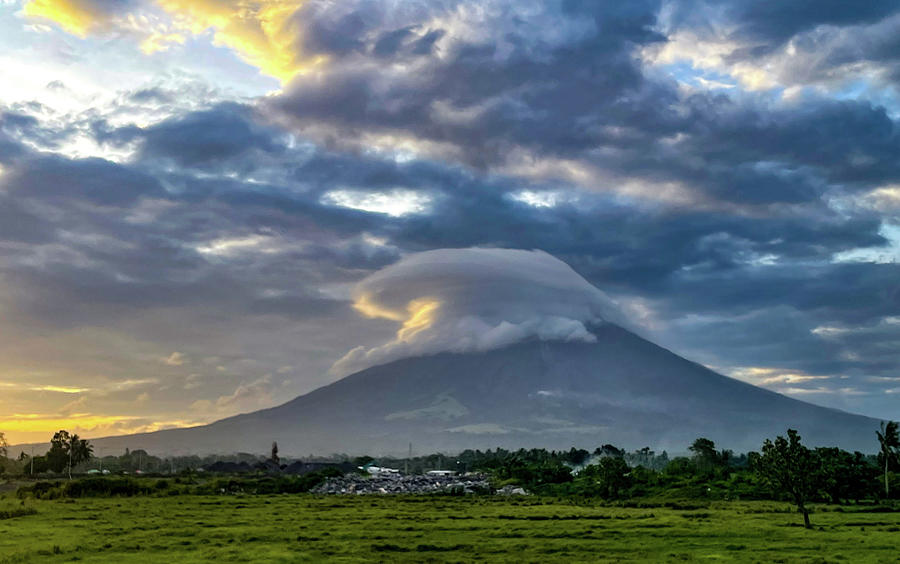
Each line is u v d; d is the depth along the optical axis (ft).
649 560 182.39
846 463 381.60
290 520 283.18
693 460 627.87
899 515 300.61
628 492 447.42
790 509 330.54
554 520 283.59
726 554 191.11
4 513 298.97
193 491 482.28
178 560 180.14
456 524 266.57
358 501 404.98
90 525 262.88
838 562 176.04
